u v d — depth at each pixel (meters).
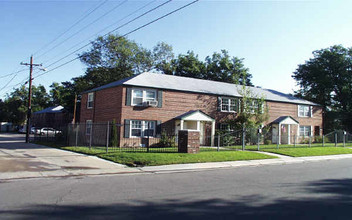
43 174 10.33
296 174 11.41
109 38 44.06
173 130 24.91
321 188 8.68
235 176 10.73
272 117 31.19
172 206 6.43
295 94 46.22
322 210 6.32
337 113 40.75
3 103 66.44
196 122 25.33
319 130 35.62
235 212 6.05
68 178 9.81
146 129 23.73
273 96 32.72
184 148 16.33
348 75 38.81
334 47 40.28
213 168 12.99
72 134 21.64
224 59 48.84
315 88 42.31
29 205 6.33
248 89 29.66
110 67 44.44
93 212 5.88
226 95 28.06
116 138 22.14
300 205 6.71
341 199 7.33
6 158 14.11
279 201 7.04
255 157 16.30
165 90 24.73
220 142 25.66
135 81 23.77
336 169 13.09
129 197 7.19
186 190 8.10
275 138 31.00
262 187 8.70
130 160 13.53
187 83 27.97
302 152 19.48
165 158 14.12
